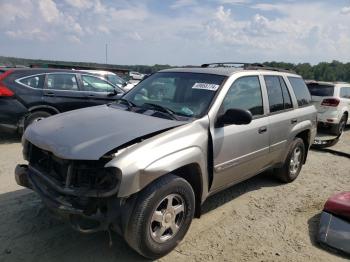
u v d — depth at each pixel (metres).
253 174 4.96
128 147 3.20
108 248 3.60
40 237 3.71
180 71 4.80
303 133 6.19
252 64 5.27
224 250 3.73
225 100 4.21
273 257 3.67
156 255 3.42
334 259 3.71
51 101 7.89
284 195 5.42
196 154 3.64
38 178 3.53
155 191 3.22
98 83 8.85
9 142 7.68
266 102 5.00
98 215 3.06
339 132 10.85
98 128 3.49
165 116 3.94
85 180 3.13
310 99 6.42
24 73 7.69
